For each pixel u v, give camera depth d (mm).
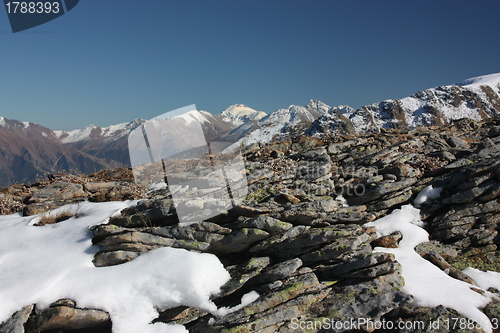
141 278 7598
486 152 12062
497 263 9359
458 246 9961
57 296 7234
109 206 10359
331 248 8500
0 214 11430
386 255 8219
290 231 8766
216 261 8250
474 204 10227
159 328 7094
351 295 7676
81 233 9055
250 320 7055
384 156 13180
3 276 7711
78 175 15461
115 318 7121
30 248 8695
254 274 8086
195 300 7465
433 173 11906
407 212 10594
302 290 7742
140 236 8445
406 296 7477
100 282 7539
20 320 6746
